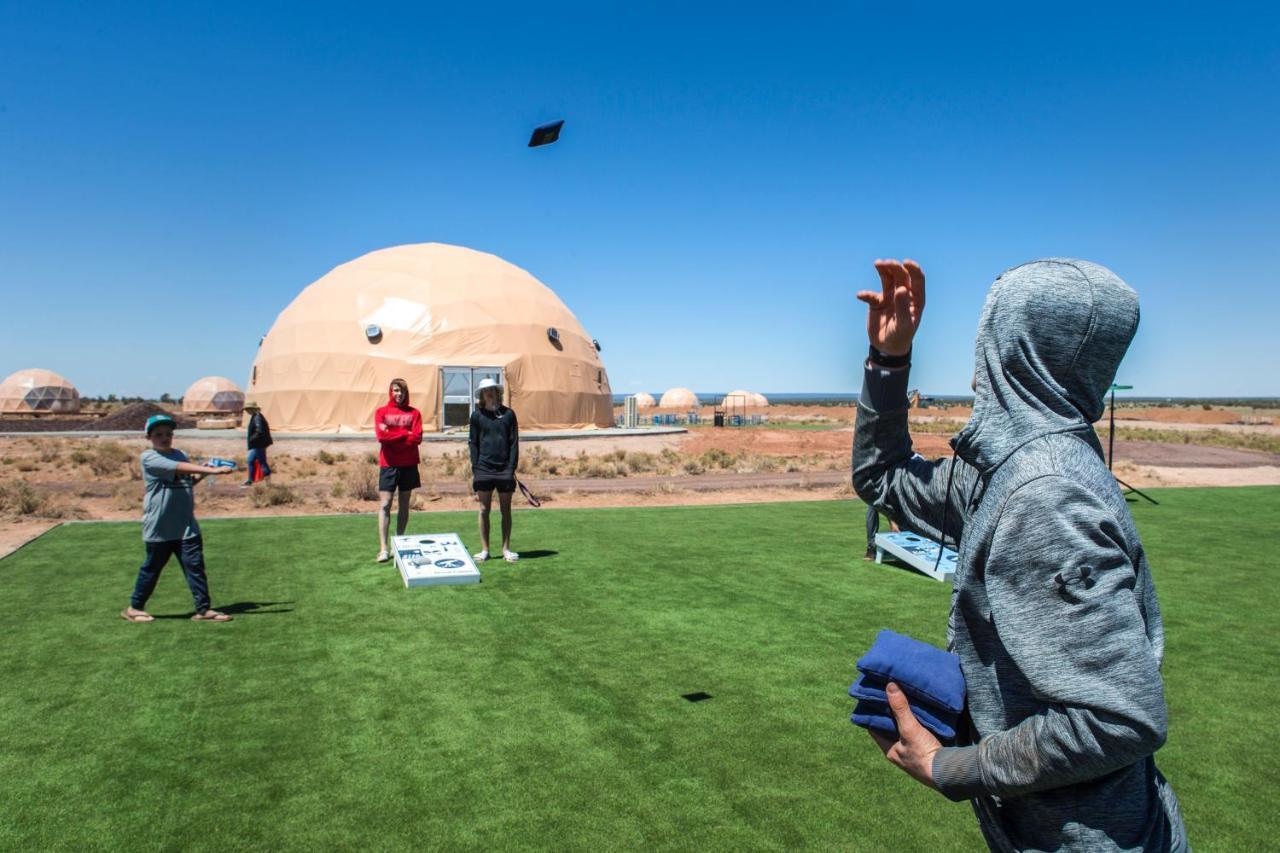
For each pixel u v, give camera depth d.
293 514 13.42
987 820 1.62
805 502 15.21
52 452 26.23
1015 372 1.54
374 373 35.00
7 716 4.61
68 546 9.91
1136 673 1.31
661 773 3.90
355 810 3.56
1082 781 1.41
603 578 8.16
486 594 7.46
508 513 9.14
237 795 3.70
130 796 3.69
